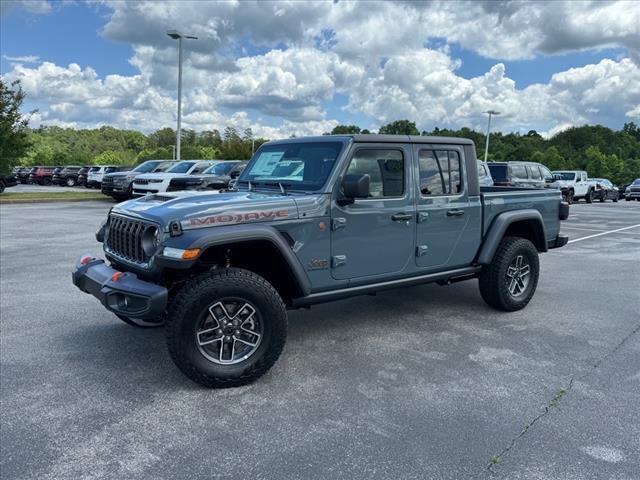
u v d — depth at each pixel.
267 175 4.80
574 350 4.58
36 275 7.34
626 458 2.90
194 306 3.57
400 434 3.13
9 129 24.00
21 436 3.09
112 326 5.13
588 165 79.56
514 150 89.56
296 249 4.04
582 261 9.24
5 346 4.57
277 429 3.19
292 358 4.37
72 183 36.34
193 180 17.30
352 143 4.32
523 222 5.89
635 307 6.04
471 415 3.37
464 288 6.89
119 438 3.08
